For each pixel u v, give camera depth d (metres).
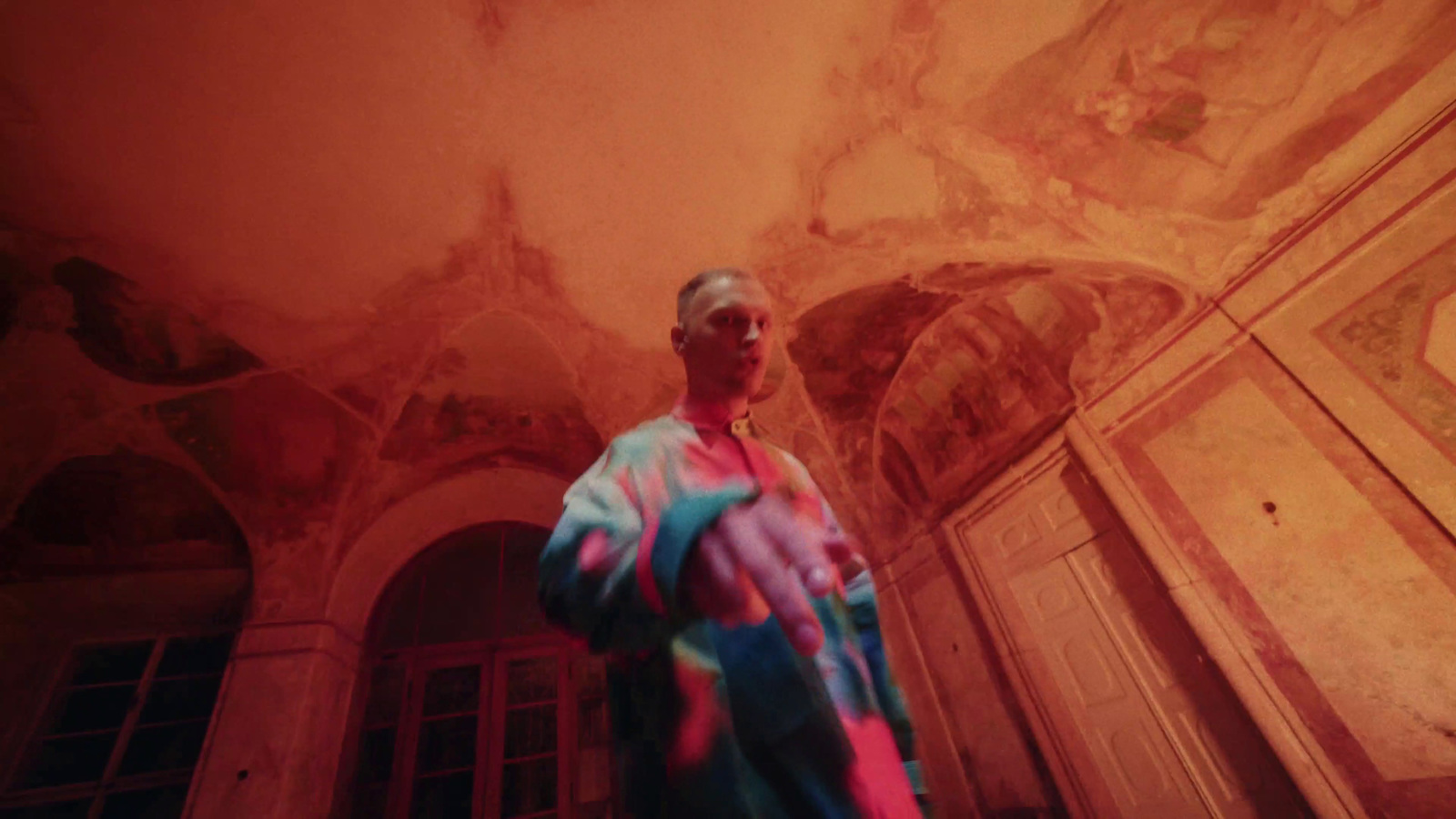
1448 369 2.59
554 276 4.51
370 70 3.40
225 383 4.46
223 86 3.33
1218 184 3.13
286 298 4.26
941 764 4.71
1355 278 2.87
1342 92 2.75
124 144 3.44
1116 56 2.96
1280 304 3.13
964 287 4.32
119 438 4.40
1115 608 3.84
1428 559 2.61
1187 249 3.37
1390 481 2.74
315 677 4.52
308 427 4.81
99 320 4.02
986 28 3.06
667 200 4.17
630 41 3.43
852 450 5.36
